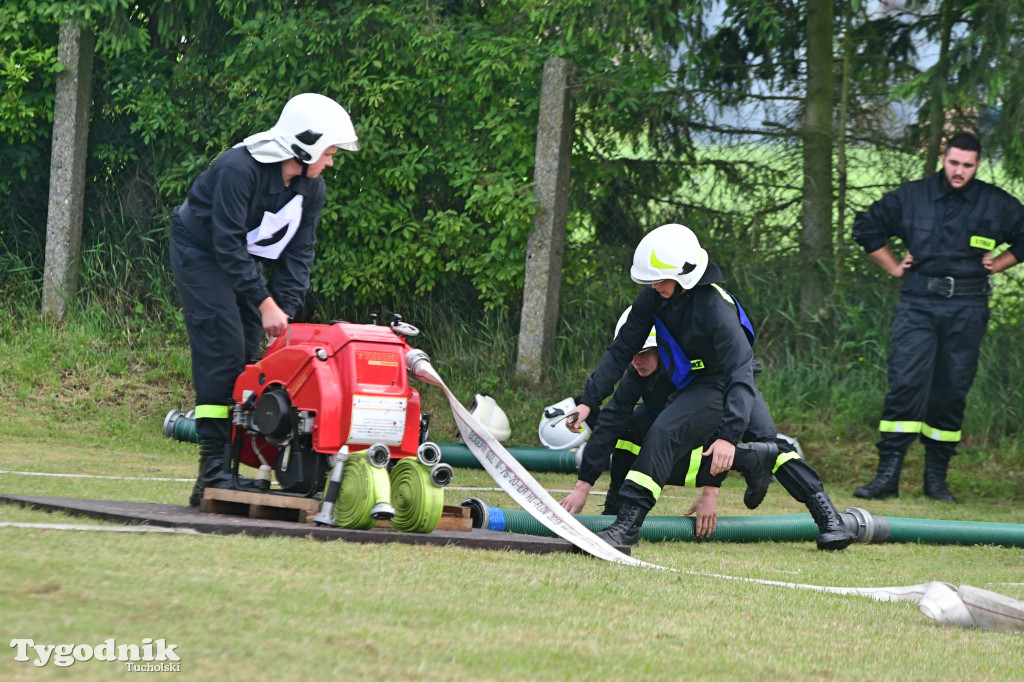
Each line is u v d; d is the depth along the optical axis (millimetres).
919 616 10562
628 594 10359
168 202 31125
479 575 10555
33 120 30484
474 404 26453
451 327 29750
